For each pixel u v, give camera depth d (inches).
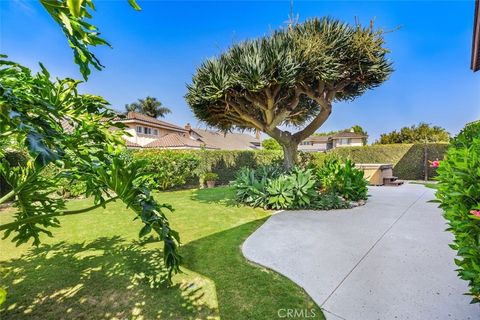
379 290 99.0
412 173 532.1
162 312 88.0
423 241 150.8
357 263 123.0
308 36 257.6
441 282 103.2
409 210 233.9
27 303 93.0
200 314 86.8
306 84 289.7
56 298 96.1
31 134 47.0
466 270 64.7
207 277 112.1
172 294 98.7
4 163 94.3
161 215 78.1
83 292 100.0
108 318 85.0
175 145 849.5
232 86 264.7
